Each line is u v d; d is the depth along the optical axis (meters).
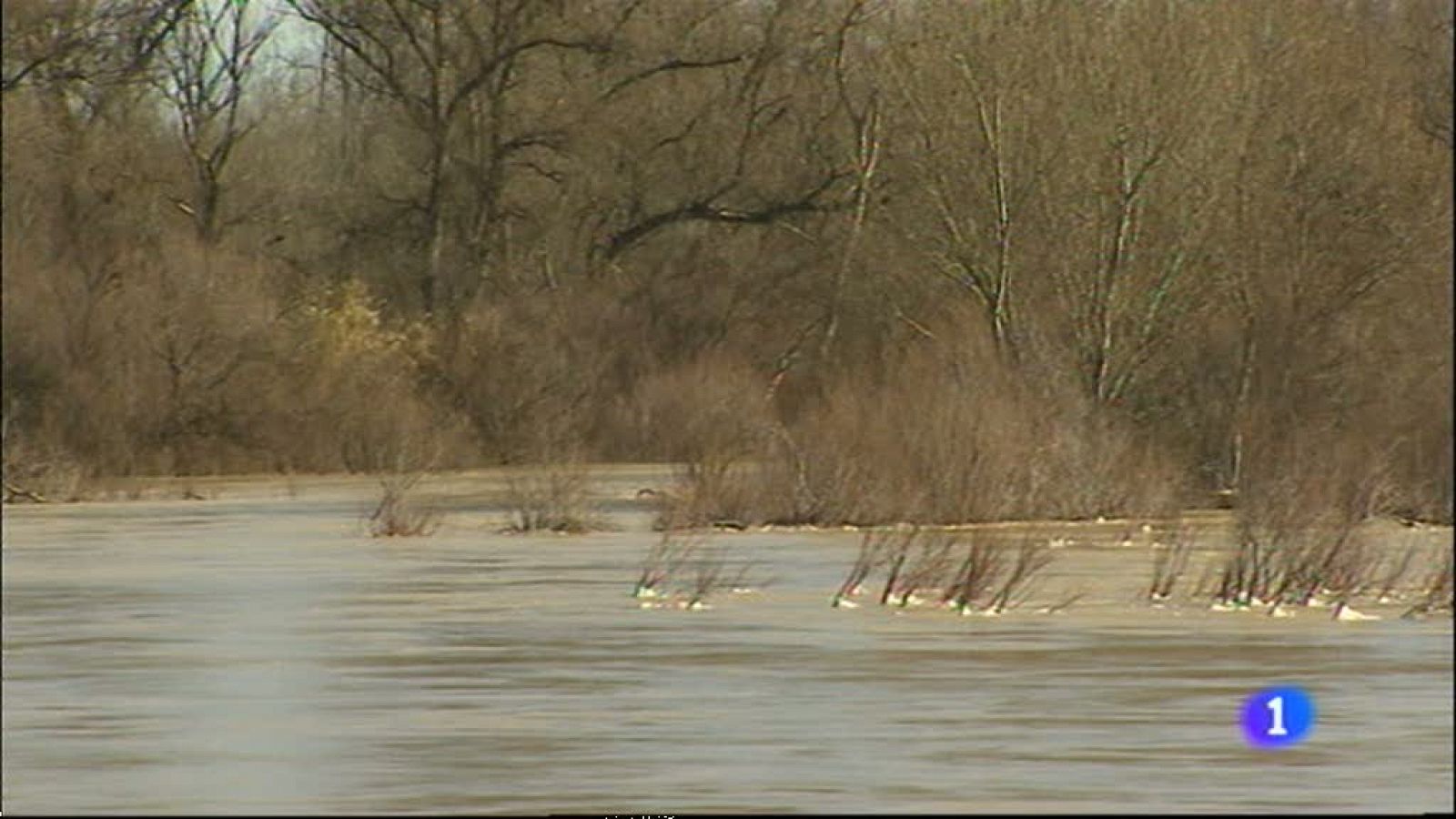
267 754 59.94
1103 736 61.81
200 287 158.88
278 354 160.75
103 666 73.19
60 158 162.12
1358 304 128.38
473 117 183.50
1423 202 129.88
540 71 184.62
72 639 78.62
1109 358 129.62
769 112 184.38
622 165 184.12
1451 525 110.12
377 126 187.62
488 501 134.62
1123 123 131.62
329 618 82.88
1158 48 133.00
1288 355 126.75
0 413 151.38
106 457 153.12
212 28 182.00
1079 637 77.06
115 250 160.50
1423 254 128.38
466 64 183.00
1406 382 122.25
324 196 186.12
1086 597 86.12
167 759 59.75
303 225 184.88
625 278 180.00
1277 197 131.50
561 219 184.88
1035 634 77.88
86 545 111.62
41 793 56.25
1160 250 130.75
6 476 145.38
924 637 77.44
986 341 126.75
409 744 61.12
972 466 112.56
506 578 95.06
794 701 66.44
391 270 182.25
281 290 170.12
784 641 76.69
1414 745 60.78
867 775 57.28
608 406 168.00
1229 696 67.06
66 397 153.12
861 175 173.75
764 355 174.50
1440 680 69.50
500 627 80.25
